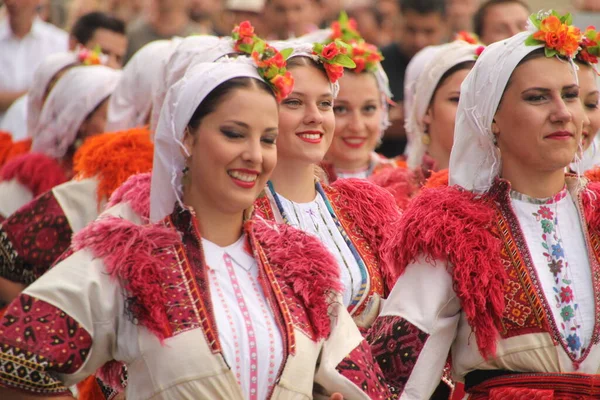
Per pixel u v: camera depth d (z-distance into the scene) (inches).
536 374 350.6
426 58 554.9
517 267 354.0
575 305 355.9
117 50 700.7
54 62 613.6
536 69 352.5
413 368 351.6
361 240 395.2
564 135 352.2
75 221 462.3
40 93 617.0
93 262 317.4
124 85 537.0
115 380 334.0
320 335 332.5
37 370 306.5
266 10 799.1
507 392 349.4
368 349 343.3
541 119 350.9
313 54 395.2
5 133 622.8
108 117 538.3
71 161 549.3
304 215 389.7
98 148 464.8
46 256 461.4
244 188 324.5
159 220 333.4
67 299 312.7
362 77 480.1
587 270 360.8
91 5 950.4
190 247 327.0
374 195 402.9
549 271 357.4
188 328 314.0
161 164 332.2
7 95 813.2
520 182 363.9
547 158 352.5
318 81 391.2
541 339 350.9
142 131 474.0
